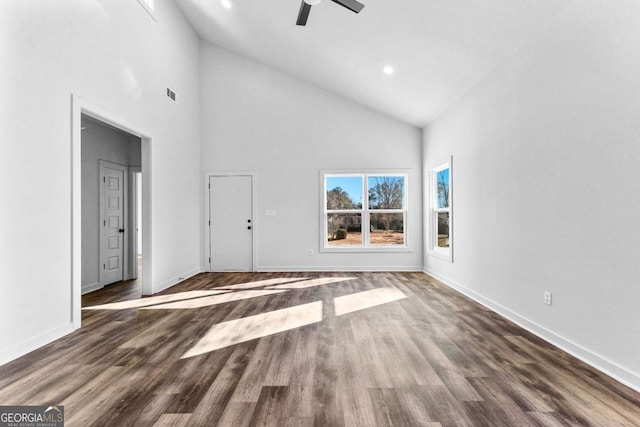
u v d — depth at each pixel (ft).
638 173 6.48
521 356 8.03
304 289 15.70
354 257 20.89
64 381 6.81
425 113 18.37
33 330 8.55
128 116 13.05
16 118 8.11
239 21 17.11
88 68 10.69
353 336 9.41
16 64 8.11
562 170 8.56
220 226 20.89
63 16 9.61
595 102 7.50
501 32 10.34
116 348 8.58
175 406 5.87
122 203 18.83
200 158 20.88
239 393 6.31
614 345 6.99
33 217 8.57
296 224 20.89
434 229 19.77
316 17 14.07
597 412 5.66
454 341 9.02
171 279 16.83
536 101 9.60
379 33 13.34
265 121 20.93
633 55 6.57
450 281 16.31
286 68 20.25
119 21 12.46
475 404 5.91
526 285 10.12
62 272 9.52
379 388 6.48
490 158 12.36
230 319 11.07
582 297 7.88
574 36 8.10
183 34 18.45
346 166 20.90
